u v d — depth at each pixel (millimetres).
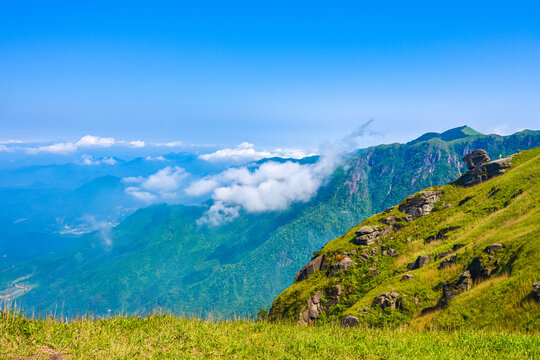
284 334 13898
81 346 9398
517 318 23109
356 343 13555
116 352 9359
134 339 10531
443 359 12281
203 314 15445
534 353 13117
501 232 40938
